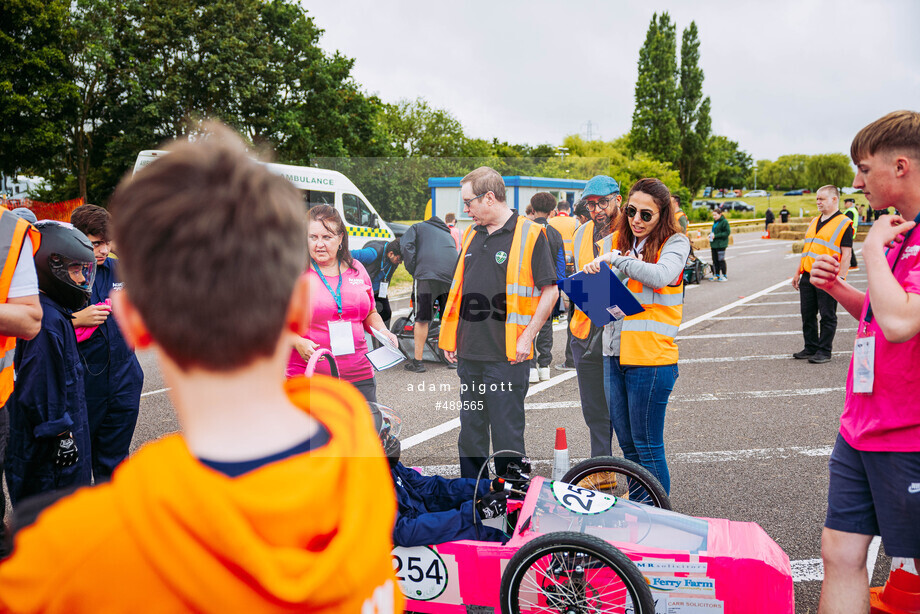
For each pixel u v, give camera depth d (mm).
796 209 72625
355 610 727
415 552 2719
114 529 622
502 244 2605
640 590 2373
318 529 687
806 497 4207
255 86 31281
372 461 793
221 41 30281
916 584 2732
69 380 2990
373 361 2738
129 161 29766
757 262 21500
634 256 3547
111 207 667
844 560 2340
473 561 2656
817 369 7484
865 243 2189
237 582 625
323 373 2682
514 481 2863
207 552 618
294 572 641
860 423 2270
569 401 3857
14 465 2914
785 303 12484
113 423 3518
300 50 32719
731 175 133000
